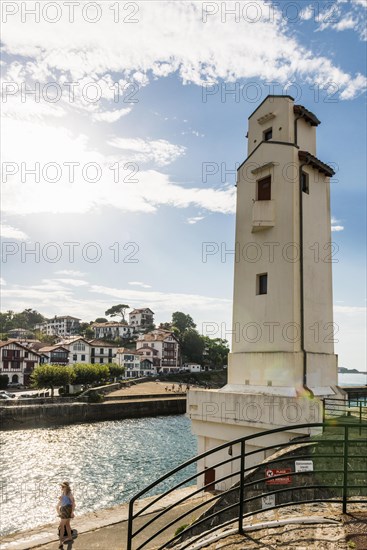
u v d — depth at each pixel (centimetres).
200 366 13588
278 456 1156
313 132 2192
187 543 752
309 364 1834
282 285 1892
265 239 1998
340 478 1084
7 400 5434
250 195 2108
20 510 2247
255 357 1906
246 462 1644
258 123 2195
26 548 1236
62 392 6650
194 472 3084
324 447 1183
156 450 3856
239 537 660
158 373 12406
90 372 7444
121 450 3828
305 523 682
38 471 3042
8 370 8594
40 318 19100
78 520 1468
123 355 11619
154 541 1232
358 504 791
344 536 622
